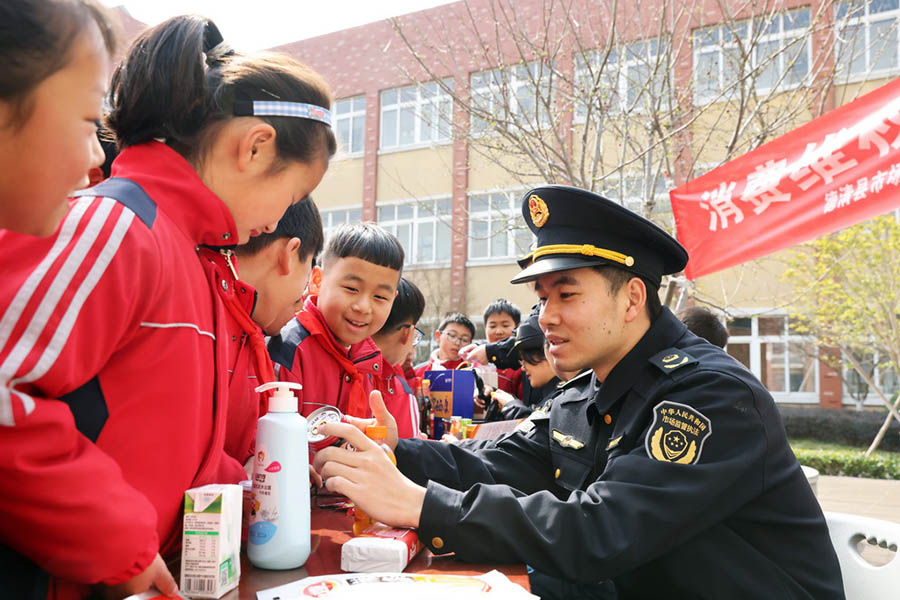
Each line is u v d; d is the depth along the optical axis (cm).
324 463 110
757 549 120
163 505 81
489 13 722
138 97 91
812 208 292
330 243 188
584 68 530
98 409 76
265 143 95
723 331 262
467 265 1354
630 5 567
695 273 327
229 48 102
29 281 68
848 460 813
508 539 101
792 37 518
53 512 65
